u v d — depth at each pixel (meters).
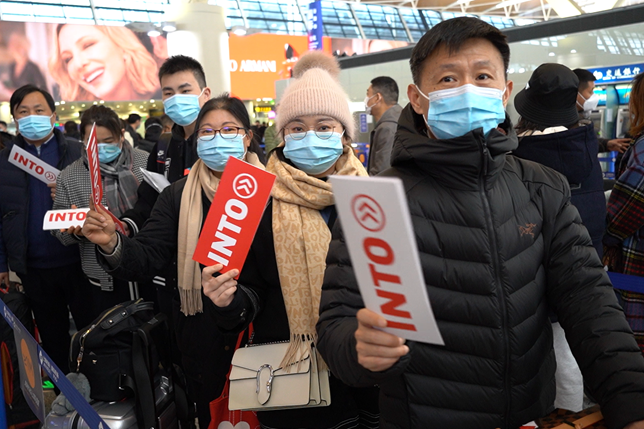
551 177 1.20
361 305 1.06
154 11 16.56
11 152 2.59
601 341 1.06
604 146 3.47
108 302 2.65
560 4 14.92
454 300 1.09
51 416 1.85
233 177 1.30
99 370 1.86
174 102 2.57
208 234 1.32
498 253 1.08
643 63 5.09
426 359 1.09
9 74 12.77
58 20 15.16
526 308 1.11
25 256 2.77
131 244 1.68
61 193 2.60
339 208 0.70
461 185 1.09
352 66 7.92
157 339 1.90
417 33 20.70
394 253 0.67
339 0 19.66
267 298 1.56
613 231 2.04
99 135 2.59
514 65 6.18
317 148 1.58
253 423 1.57
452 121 1.13
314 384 1.43
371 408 1.61
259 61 16.73
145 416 1.80
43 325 2.92
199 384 1.88
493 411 1.10
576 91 2.01
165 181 2.18
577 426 1.03
